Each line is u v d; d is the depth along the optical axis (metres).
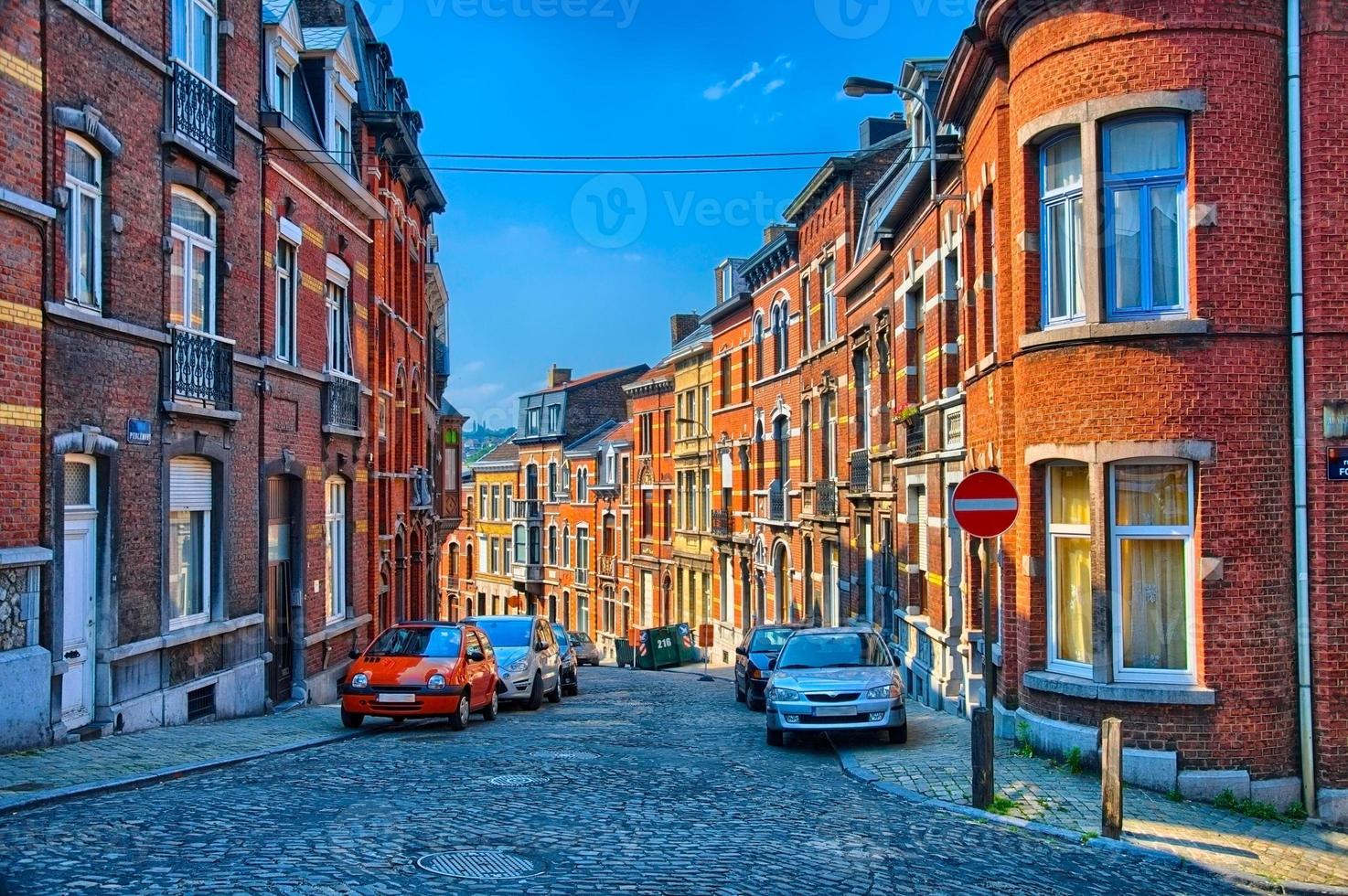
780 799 10.37
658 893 6.80
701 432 42.28
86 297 12.41
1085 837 9.15
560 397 59.78
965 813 9.90
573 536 58.00
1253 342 11.26
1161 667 11.60
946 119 16.23
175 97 14.03
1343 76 11.28
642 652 39.50
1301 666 11.16
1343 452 11.16
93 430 12.25
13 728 10.91
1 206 10.67
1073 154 12.14
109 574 12.62
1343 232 11.24
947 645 17.88
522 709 20.23
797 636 15.95
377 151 23.91
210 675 15.30
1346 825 10.80
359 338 22.41
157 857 7.18
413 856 7.43
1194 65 11.30
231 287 15.93
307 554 18.92
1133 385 11.38
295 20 18.72
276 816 8.62
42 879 6.58
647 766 12.09
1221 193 11.24
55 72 11.59
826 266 29.14
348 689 15.27
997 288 13.55
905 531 21.02
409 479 27.28
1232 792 11.00
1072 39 11.76
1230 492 11.18
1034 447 12.23
